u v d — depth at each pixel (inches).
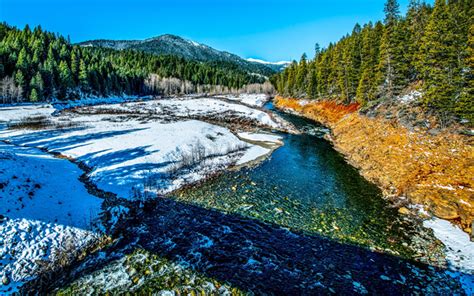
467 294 452.4
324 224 681.6
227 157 1250.6
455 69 1118.4
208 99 3887.8
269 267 515.5
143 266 505.7
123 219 668.7
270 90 5684.1
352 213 740.0
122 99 3991.1
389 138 1245.1
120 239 590.6
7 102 2659.9
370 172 1053.2
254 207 773.9
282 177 1022.4
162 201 798.5
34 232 545.3
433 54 1229.1
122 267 501.0
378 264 530.3
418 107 1312.7
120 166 989.8
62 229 582.6
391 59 1659.7
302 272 504.7
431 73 1219.2
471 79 1105.4
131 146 1200.8
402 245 590.2
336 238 619.5
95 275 478.3
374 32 2196.1
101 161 1020.5
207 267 509.4
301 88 3516.2
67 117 2046.0
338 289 464.1
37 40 4005.9
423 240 607.8
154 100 3794.3
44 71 3142.2
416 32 1744.6
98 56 5605.3
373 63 1909.4
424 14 1862.7
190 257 537.0
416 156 1002.7
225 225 670.5
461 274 499.2
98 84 3789.4
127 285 456.1
